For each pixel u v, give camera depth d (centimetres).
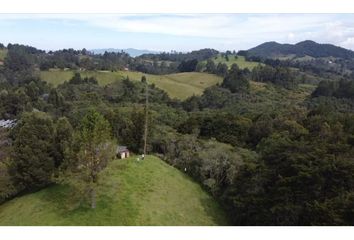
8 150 6881
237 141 7481
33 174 5141
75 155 4456
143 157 5809
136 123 6725
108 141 4494
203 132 7975
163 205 4544
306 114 9281
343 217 3400
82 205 4325
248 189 4475
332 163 3922
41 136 5434
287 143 4484
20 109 13562
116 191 4578
